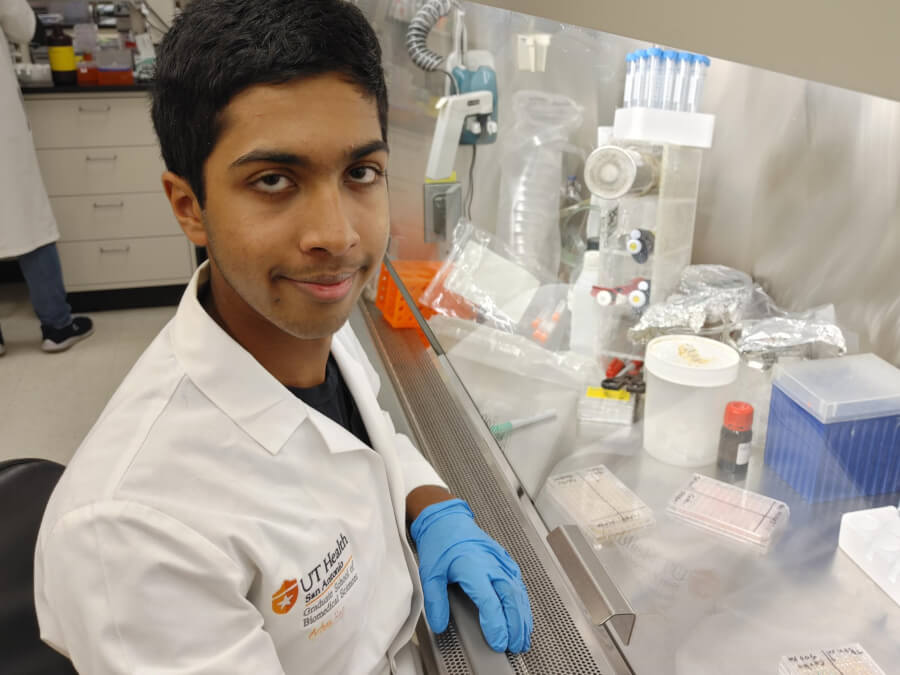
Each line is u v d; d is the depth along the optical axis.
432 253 1.80
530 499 0.97
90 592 0.60
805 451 0.89
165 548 0.61
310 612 0.73
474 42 1.82
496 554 0.90
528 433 1.09
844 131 1.06
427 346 1.56
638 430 1.06
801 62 0.84
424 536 0.95
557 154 1.62
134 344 3.71
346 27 0.58
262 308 0.66
